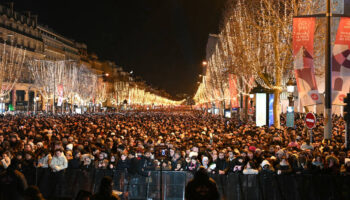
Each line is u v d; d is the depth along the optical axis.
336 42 18.23
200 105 164.88
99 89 147.25
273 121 38.50
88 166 14.27
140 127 34.28
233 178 11.84
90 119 48.38
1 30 94.06
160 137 22.48
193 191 6.62
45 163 14.12
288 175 11.56
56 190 12.23
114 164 14.30
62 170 12.32
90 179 12.26
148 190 12.17
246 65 38.50
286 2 31.77
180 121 47.88
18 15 105.81
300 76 19.00
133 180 12.20
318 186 11.31
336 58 18.28
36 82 104.31
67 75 109.69
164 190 12.16
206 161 13.84
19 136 24.58
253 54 36.94
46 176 12.27
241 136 25.58
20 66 101.50
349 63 18.22
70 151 15.34
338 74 18.27
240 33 38.06
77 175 12.27
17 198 9.16
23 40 104.75
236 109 65.38
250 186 11.75
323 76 33.81
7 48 94.81
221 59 68.38
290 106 32.72
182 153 16.14
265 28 33.16
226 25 47.22
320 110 59.69
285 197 11.52
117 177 12.24
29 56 106.06
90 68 159.00
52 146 19.17
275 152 17.38
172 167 14.64
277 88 34.53
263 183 11.70
